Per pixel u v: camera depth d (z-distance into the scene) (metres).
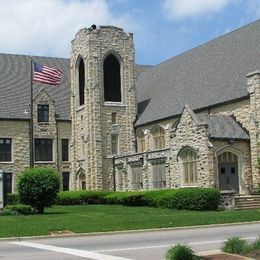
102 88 53.28
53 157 56.72
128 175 49.06
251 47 45.41
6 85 58.00
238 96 41.03
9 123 55.03
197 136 38.66
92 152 52.22
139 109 55.34
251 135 39.50
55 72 47.97
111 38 54.19
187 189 35.50
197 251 16.38
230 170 39.38
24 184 33.56
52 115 57.19
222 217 28.39
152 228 24.80
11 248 18.75
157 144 50.16
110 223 25.84
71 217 29.62
